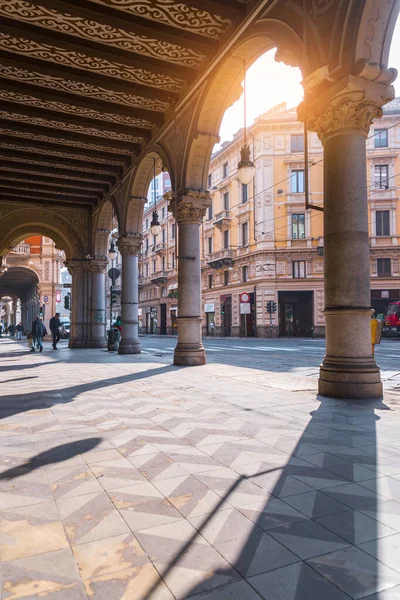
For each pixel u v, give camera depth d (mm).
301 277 34000
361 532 2283
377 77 5773
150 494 2783
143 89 10289
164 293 51125
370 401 5734
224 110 9945
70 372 9711
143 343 26703
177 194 11023
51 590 1809
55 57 8867
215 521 2414
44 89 10086
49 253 32344
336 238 6074
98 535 2270
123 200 15266
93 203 18953
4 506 2627
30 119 11242
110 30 8055
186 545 2164
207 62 8922
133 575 1914
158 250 50812
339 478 3041
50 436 4156
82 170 15109
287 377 8609
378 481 2990
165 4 7367
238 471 3188
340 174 6051
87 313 20000
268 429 4355
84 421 4773
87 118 11555
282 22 6777
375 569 1945
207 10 7488
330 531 2293
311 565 1979
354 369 5973
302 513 2506
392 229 32969
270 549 2117
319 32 6090
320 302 33594
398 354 15367
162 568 1966
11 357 14820
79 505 2631
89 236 19766
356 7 5652
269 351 17906
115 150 13578
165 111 11352
